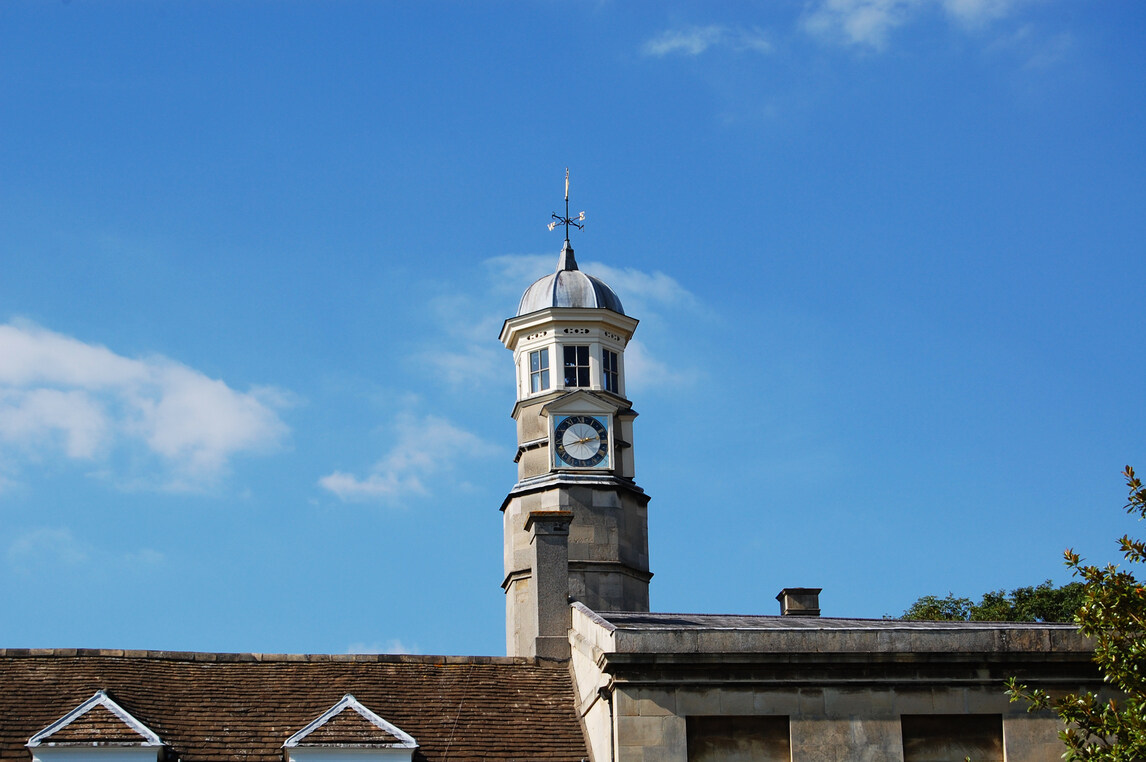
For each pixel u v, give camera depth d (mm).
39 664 30000
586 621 30984
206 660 31109
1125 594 25078
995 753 27969
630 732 27172
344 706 28391
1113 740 27594
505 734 29484
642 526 49531
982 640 28234
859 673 27938
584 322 51062
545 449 49688
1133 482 25766
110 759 26500
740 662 27625
